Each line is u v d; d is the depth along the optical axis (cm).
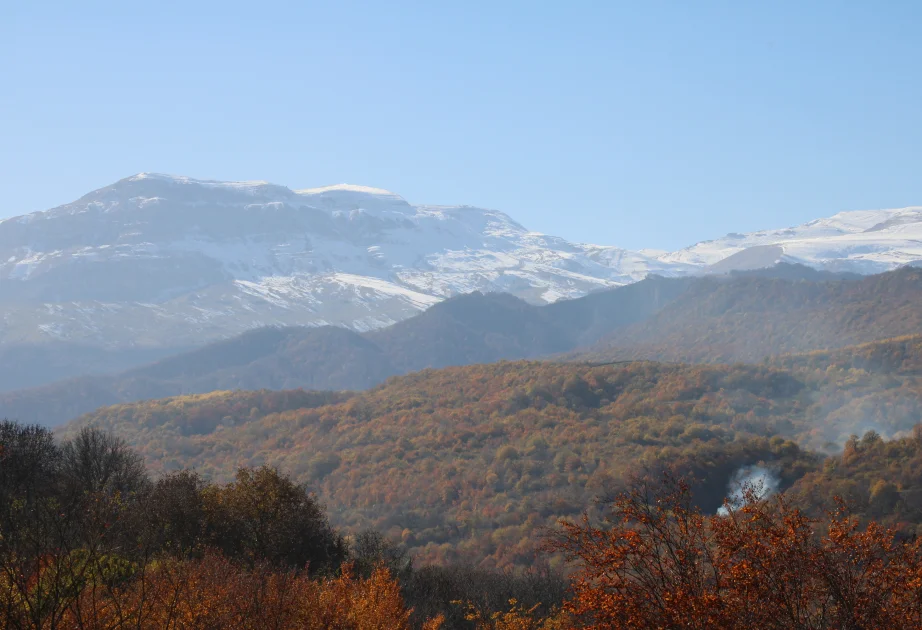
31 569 1083
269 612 1432
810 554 916
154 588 1291
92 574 1057
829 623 913
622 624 941
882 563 908
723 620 899
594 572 967
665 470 1045
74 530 1305
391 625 1817
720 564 941
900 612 879
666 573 952
